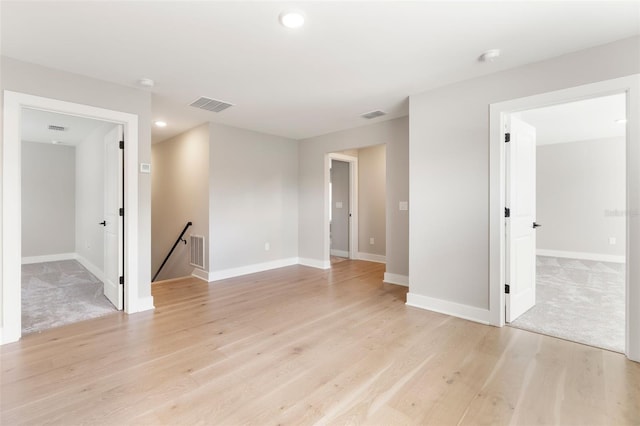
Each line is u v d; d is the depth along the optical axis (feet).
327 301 12.07
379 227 20.43
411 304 11.53
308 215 19.03
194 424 5.26
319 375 6.81
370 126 15.83
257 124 15.70
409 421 5.36
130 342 8.42
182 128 16.34
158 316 10.41
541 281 14.78
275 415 5.50
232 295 12.84
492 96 9.61
